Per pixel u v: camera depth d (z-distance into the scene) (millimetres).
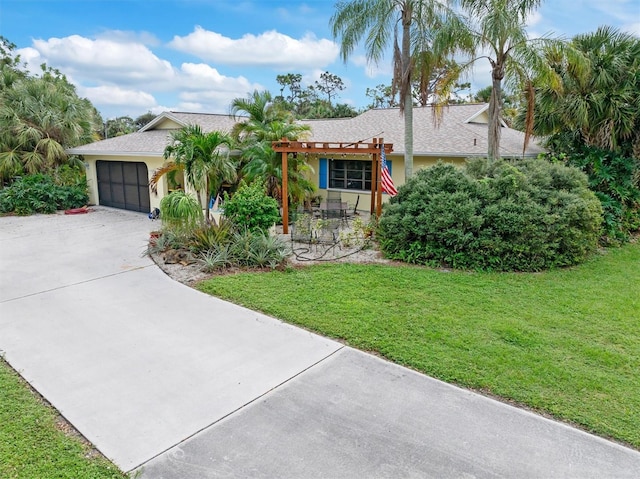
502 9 10852
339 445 3816
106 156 17125
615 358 5312
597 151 12297
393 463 3600
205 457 3668
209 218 11305
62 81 27953
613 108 11523
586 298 7395
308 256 10117
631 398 4488
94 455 3674
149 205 16188
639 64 11469
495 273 8844
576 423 4117
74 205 17219
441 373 4984
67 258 9938
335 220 12180
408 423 4117
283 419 4184
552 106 12359
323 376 4961
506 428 4047
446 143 14484
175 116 17109
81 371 5039
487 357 5340
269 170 13633
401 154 14180
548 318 6527
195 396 4562
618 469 3549
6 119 16328
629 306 7020
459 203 9180
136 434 3951
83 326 6285
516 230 8805
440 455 3695
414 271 8914
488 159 11219
